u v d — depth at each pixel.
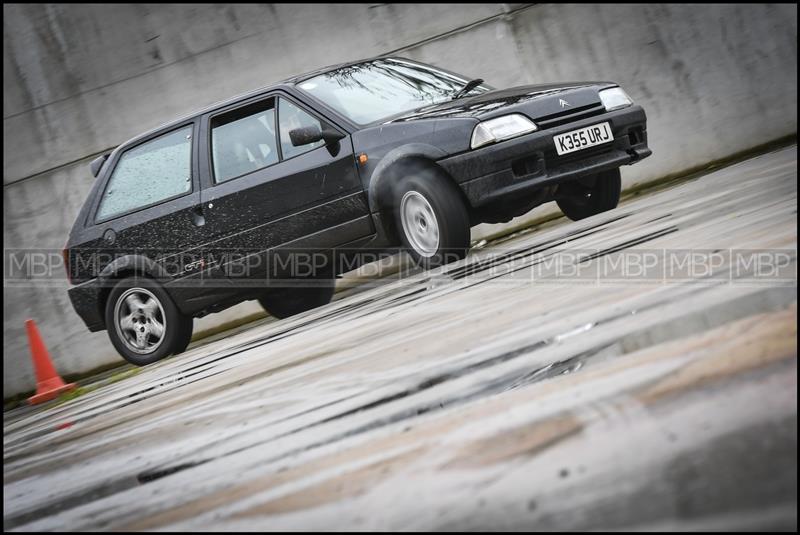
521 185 9.83
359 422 4.09
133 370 14.95
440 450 3.12
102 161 13.62
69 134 18.50
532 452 2.76
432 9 18.55
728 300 4.03
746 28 18.47
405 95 11.33
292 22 18.47
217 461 4.33
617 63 18.53
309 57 18.50
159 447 5.33
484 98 10.74
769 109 18.55
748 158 17.70
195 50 18.44
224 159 11.80
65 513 4.27
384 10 18.56
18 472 6.45
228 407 6.01
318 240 11.02
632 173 18.39
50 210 18.61
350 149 10.68
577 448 2.66
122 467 5.05
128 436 6.26
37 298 18.78
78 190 18.56
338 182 10.75
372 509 2.69
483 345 4.94
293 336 9.80
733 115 18.52
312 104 11.23
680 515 1.99
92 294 12.88
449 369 4.59
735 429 2.40
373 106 11.13
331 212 10.86
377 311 8.93
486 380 4.06
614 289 5.43
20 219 18.67
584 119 10.31
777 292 3.88
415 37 18.56
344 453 3.59
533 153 9.88
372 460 3.30
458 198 9.93
